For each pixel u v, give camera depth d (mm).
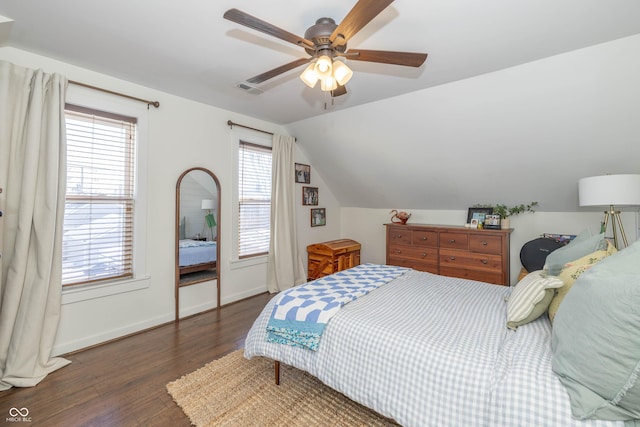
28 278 2105
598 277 1107
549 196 3277
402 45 2039
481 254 3459
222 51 2174
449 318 1704
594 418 972
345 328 1637
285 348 1825
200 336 2713
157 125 2912
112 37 1997
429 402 1271
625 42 1963
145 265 2846
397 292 2168
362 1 1212
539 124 2654
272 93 2973
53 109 2186
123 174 2717
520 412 1079
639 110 2254
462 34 1912
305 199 4547
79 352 2404
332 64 1569
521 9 1669
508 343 1392
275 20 1789
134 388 1943
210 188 3346
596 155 2680
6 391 1904
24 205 2047
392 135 3475
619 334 948
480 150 3139
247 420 1654
